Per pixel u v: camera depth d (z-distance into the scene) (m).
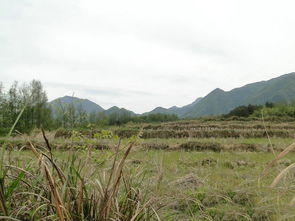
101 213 2.28
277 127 32.44
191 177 6.06
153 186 3.05
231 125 33.88
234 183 6.04
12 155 3.05
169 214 3.03
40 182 2.48
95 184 2.43
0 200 2.17
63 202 2.17
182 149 16.94
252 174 7.38
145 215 2.52
